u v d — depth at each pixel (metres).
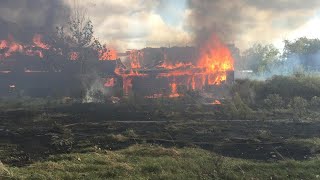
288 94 23.56
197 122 16.41
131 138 13.08
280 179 8.31
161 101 23.19
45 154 10.91
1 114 18.42
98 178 8.07
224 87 29.22
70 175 8.23
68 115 18.62
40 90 29.81
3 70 31.39
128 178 8.10
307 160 10.17
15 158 10.28
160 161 9.66
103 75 30.22
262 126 15.46
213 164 9.23
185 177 8.22
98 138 12.94
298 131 14.37
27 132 13.84
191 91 26.64
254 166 9.32
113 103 23.44
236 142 12.54
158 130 14.69
